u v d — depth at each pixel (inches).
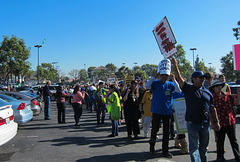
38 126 350.6
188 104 143.6
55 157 193.5
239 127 310.7
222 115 164.4
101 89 364.2
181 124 195.6
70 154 201.5
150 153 195.5
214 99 167.3
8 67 1002.7
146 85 198.7
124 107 260.5
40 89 746.8
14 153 207.0
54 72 2974.9
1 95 341.4
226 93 172.9
